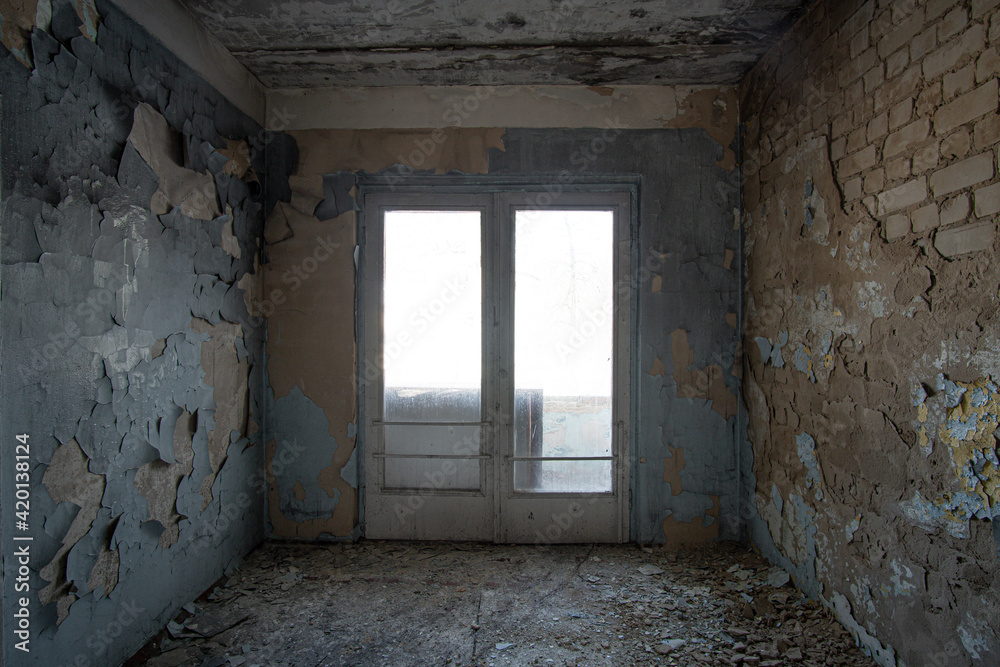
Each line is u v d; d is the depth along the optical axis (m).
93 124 1.58
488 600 2.20
